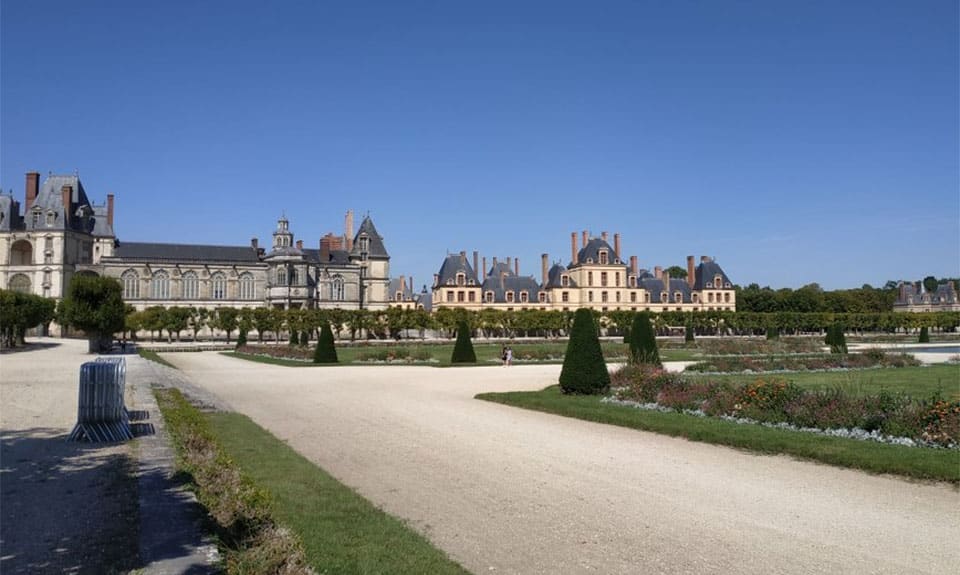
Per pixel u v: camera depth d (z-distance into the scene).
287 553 8.35
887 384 33.34
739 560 10.09
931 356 56.06
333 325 106.25
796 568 9.76
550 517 12.27
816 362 45.72
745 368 43.91
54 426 20.66
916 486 14.58
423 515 12.39
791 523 11.90
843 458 16.56
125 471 14.28
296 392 33.28
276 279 123.94
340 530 10.70
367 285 143.00
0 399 27.38
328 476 14.52
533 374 44.25
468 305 143.50
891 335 124.00
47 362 51.34
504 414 25.59
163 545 8.81
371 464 16.70
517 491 14.10
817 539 11.04
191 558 8.31
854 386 29.77
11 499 12.17
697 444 19.48
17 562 8.92
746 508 12.85
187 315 103.50
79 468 14.70
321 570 8.85
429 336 128.38
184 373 44.75
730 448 18.86
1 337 75.88
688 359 55.88
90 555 9.03
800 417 21.16
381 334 115.75
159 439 17.27
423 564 9.38
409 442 19.69
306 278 125.19
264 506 9.98
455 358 56.44
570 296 145.62
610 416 23.56
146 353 65.06
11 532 10.21
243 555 8.20
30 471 14.47
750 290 178.12
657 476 15.46
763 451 18.36
